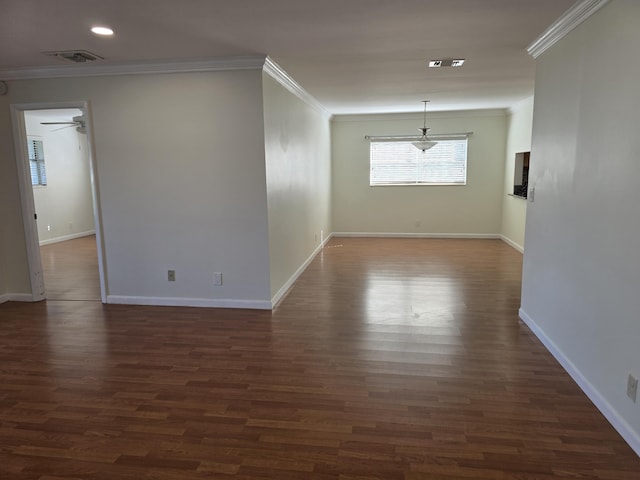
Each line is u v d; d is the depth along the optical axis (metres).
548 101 3.39
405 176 8.52
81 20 2.86
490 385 2.83
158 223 4.37
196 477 2.03
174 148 4.21
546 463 2.09
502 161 8.13
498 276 5.59
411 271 5.89
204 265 4.39
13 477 2.04
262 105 4.03
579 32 2.81
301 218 5.81
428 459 2.13
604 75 2.49
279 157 4.62
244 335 3.72
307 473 2.05
